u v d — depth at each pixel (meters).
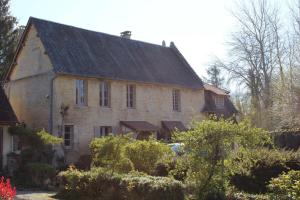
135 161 16.48
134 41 36.25
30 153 22.36
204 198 10.95
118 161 14.72
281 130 22.81
